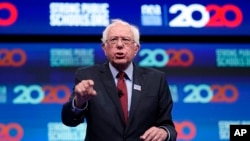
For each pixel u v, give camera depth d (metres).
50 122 5.90
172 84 6.06
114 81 3.27
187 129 6.03
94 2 6.06
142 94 3.24
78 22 6.02
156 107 3.28
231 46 6.15
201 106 6.07
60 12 6.02
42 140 5.88
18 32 5.95
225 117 6.08
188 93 6.06
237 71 6.12
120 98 3.22
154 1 6.12
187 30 6.13
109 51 3.25
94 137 3.17
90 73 3.31
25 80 5.91
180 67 6.09
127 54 3.24
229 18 6.18
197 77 6.09
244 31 6.18
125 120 3.17
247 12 6.18
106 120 3.15
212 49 6.13
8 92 5.88
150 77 3.35
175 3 6.14
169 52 6.09
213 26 6.15
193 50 6.12
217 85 6.10
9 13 5.96
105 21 6.05
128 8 6.10
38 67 5.94
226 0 6.19
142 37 6.07
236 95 6.11
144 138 3.04
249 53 6.14
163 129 3.17
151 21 6.10
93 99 3.19
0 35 5.91
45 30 5.99
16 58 5.93
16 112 5.87
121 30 3.25
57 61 5.97
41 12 6.00
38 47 5.96
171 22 6.12
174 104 6.04
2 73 5.88
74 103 3.04
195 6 6.16
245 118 6.10
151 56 6.06
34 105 5.90
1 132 5.83
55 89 5.94
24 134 5.86
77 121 3.11
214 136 6.05
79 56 5.99
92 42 6.03
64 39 6.00
